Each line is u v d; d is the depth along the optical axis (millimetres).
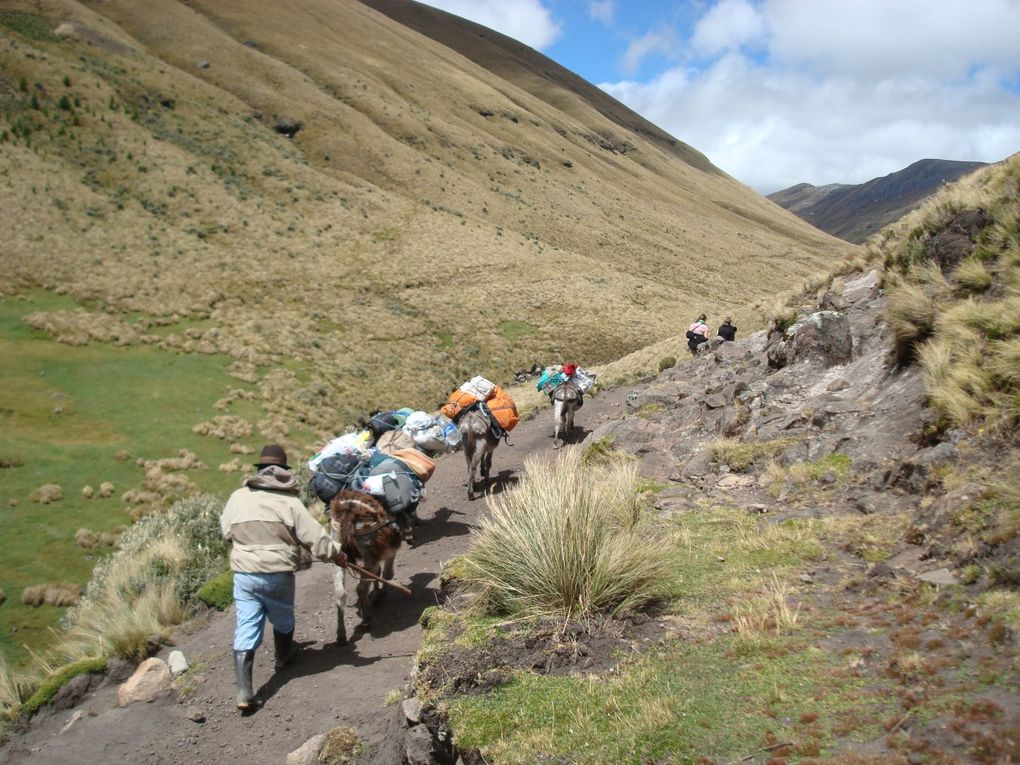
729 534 6762
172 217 62406
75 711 6312
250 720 5797
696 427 10984
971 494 5234
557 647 4887
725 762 3332
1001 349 6785
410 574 8633
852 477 7371
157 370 40000
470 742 4121
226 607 8250
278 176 82188
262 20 155500
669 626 5051
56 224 52938
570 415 15750
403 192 101625
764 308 28328
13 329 40281
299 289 57344
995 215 9094
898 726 3217
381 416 9367
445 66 194000
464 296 65312
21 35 87438
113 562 10539
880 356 9648
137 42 111625
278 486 6285
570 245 108938
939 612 4250
